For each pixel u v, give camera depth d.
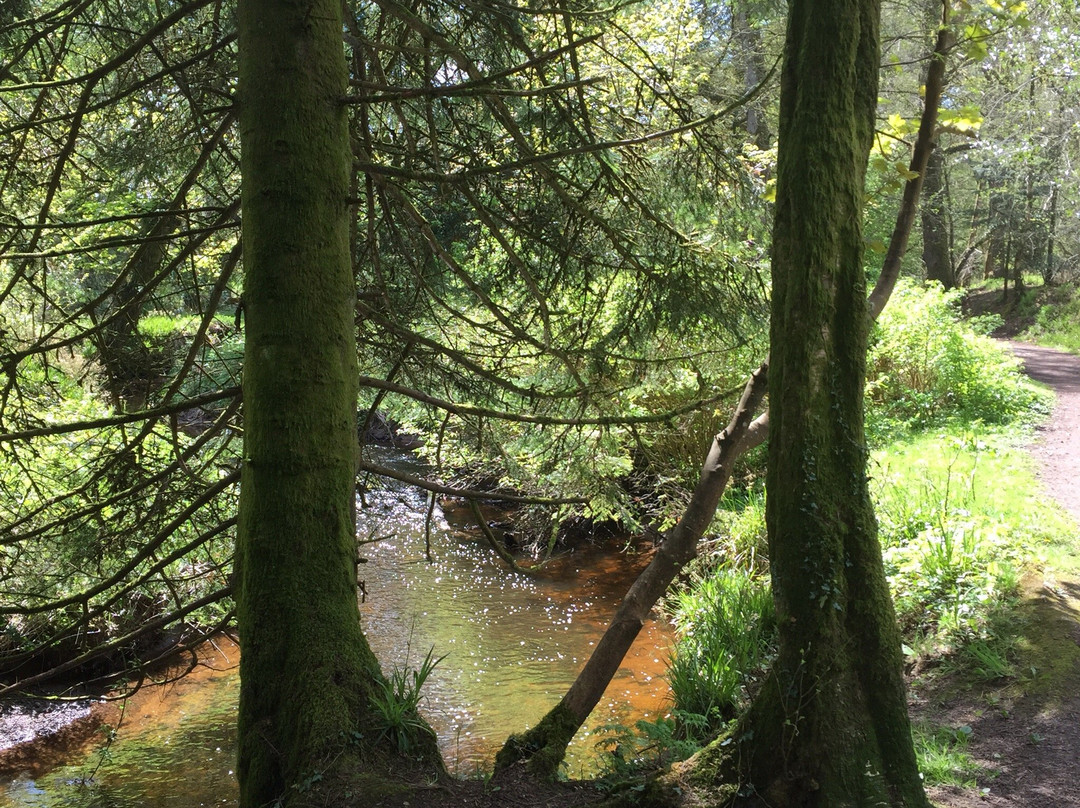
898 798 2.85
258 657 3.37
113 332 5.25
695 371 5.34
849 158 3.07
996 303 33.38
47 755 7.07
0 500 5.43
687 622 8.36
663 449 10.21
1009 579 6.16
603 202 5.16
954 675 5.33
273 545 3.43
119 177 5.52
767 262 5.16
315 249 3.54
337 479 3.54
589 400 5.16
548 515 10.91
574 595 10.76
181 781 6.71
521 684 8.25
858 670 2.96
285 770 3.18
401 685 3.49
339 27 3.71
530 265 5.40
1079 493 8.21
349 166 3.77
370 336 5.61
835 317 3.06
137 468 4.93
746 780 2.99
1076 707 4.65
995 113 21.56
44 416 6.04
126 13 5.26
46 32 4.63
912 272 32.28
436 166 5.02
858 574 3.00
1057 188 26.62
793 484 3.01
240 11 3.63
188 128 5.28
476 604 10.51
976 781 4.04
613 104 5.33
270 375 3.48
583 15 4.44
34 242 4.62
